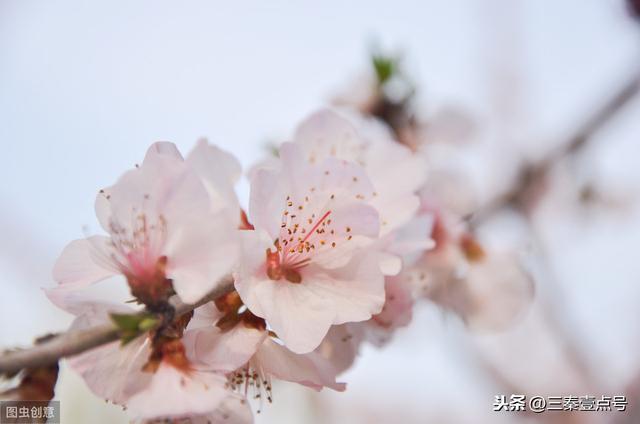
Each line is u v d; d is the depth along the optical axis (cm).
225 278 21
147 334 21
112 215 21
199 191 21
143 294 20
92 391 21
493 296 30
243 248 21
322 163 22
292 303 22
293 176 22
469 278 30
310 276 22
